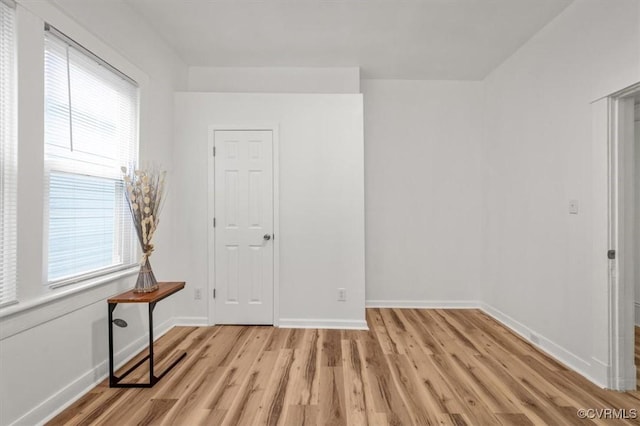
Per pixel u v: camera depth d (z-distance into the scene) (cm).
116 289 232
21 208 163
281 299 323
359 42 301
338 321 320
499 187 342
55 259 187
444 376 221
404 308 381
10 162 160
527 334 289
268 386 209
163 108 300
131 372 226
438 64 343
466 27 276
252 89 349
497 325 325
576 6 234
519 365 238
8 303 156
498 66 346
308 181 321
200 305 323
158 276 291
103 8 220
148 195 229
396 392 202
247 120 321
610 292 208
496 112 349
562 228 249
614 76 201
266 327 318
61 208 191
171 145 315
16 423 159
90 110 212
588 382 215
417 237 380
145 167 270
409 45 306
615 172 208
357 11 255
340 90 348
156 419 176
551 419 177
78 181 204
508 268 323
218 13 259
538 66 279
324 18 265
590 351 221
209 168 321
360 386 208
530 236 289
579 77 232
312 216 322
